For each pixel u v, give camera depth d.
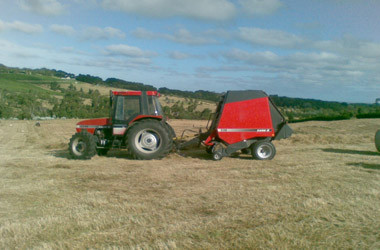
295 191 5.43
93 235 3.70
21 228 3.91
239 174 6.91
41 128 29.92
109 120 9.96
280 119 9.36
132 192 5.48
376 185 5.87
